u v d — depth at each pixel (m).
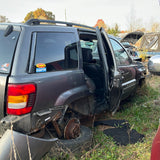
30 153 1.92
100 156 2.68
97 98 3.48
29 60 2.21
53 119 2.39
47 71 2.38
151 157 1.56
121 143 2.99
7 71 2.12
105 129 3.44
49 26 2.60
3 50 2.26
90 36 3.56
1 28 2.45
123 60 4.16
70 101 2.57
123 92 3.88
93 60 3.85
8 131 1.94
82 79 2.85
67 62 2.69
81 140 2.68
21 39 2.22
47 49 2.46
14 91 2.03
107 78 3.10
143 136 3.22
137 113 4.12
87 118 3.71
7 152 1.86
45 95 2.26
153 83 6.83
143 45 11.17
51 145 2.16
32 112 2.14
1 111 2.14
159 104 4.66
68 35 2.81
